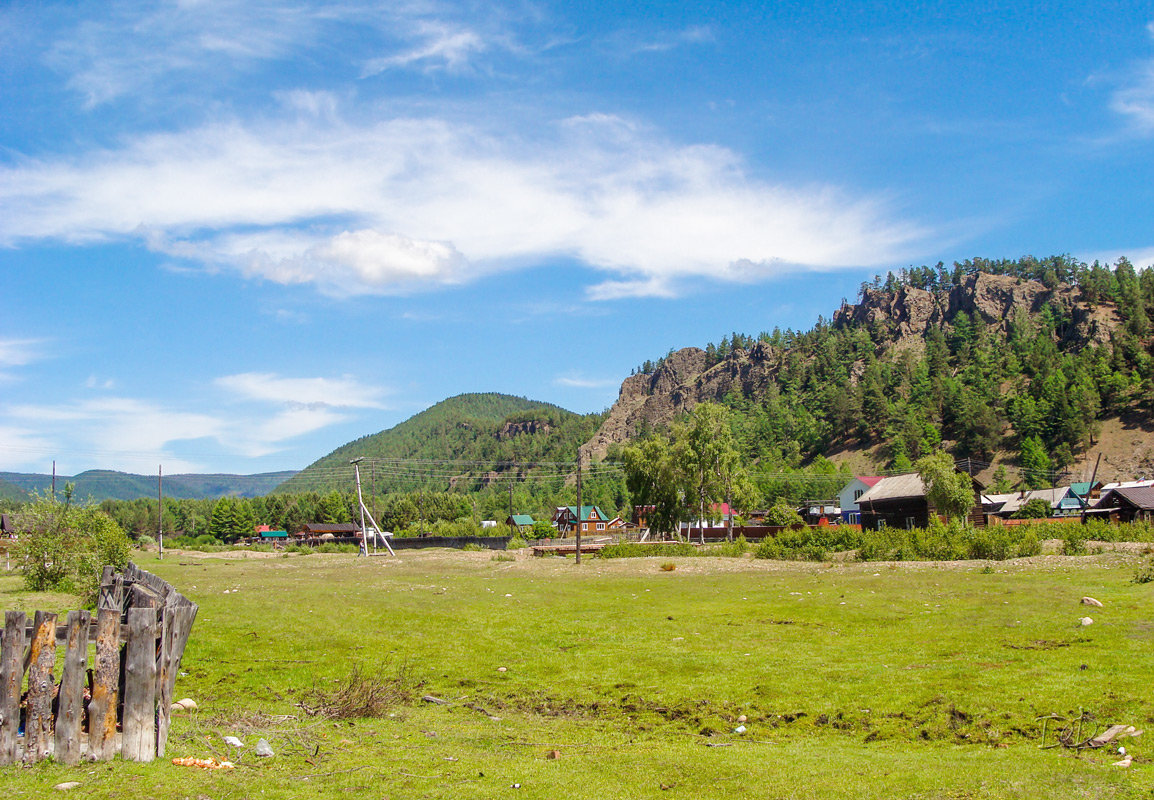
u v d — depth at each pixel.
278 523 166.50
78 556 31.91
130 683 8.89
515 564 51.81
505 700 15.22
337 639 21.36
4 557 46.16
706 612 25.64
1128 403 161.25
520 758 10.83
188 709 13.09
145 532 164.00
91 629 8.90
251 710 13.36
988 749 10.93
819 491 145.12
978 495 72.81
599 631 22.48
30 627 8.84
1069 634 18.16
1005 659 16.17
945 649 17.70
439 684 16.48
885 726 12.59
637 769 10.16
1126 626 18.42
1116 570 30.44
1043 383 173.25
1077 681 13.83
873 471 184.62
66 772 8.33
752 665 17.38
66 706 8.65
